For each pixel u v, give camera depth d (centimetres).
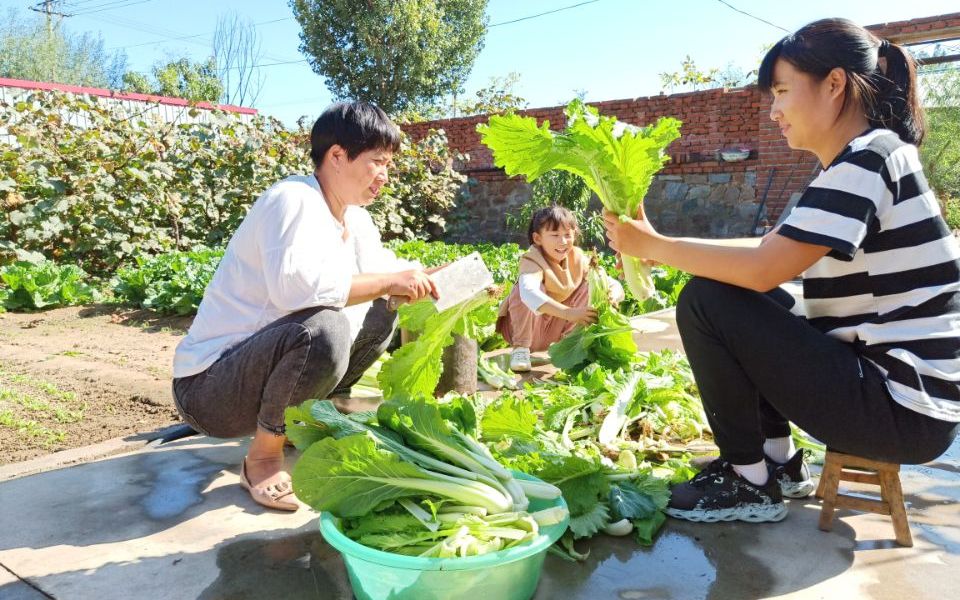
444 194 1414
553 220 414
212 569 203
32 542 219
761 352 201
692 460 277
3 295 729
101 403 394
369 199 265
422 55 2883
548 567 202
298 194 240
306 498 184
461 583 165
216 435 257
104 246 909
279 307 238
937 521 229
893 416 192
